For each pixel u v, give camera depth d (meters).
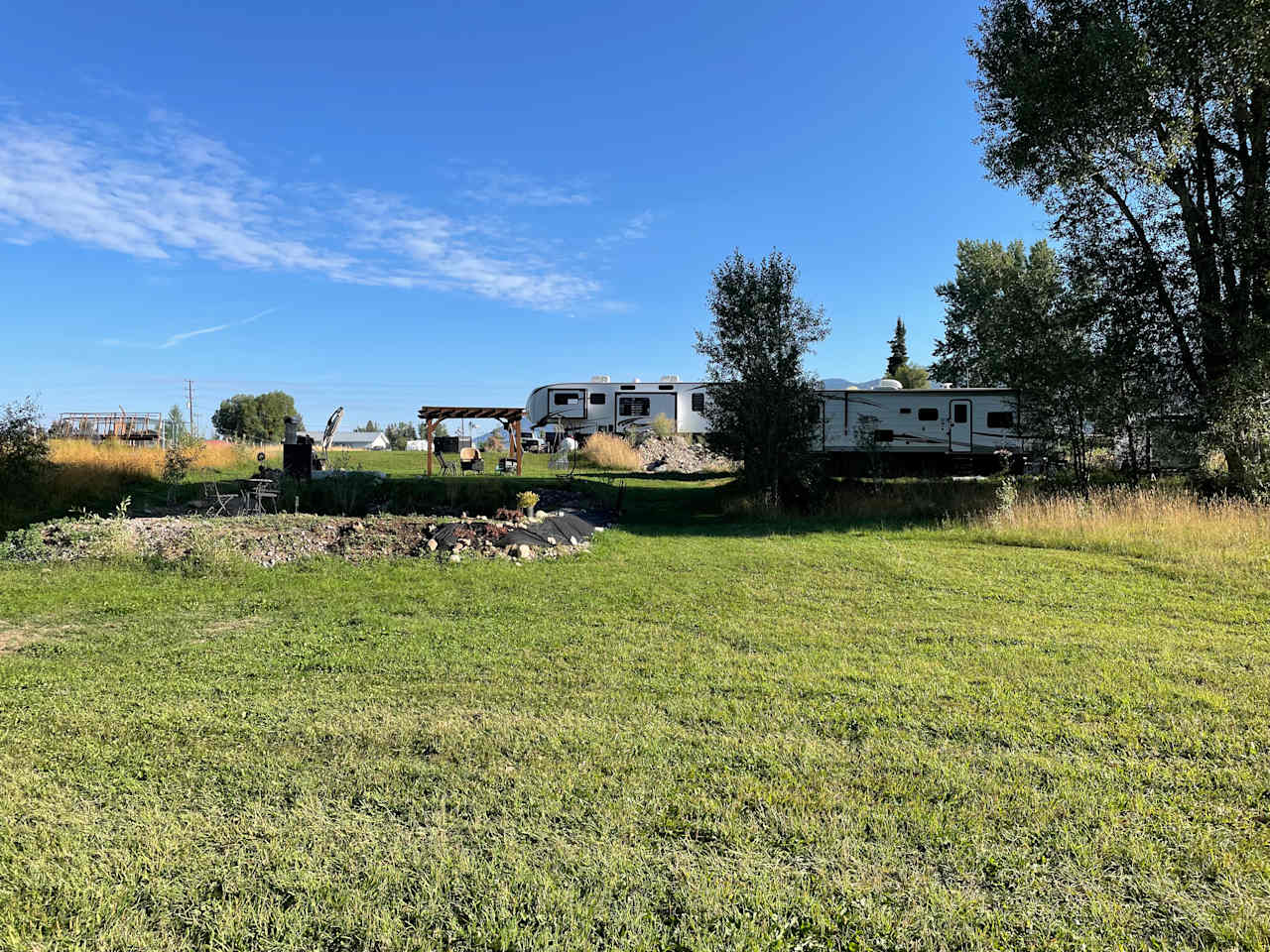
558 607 6.71
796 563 8.96
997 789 2.96
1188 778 3.04
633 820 2.74
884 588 7.52
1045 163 14.41
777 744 3.44
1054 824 2.68
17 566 8.48
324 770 3.19
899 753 3.33
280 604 6.88
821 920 2.15
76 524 9.80
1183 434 13.41
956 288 36.91
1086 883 2.34
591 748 3.41
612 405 29.80
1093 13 13.61
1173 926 2.13
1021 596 7.09
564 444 28.83
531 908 2.23
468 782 3.06
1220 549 8.99
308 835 2.64
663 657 5.00
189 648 5.33
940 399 21.73
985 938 2.08
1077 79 13.30
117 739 3.52
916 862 2.47
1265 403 12.19
